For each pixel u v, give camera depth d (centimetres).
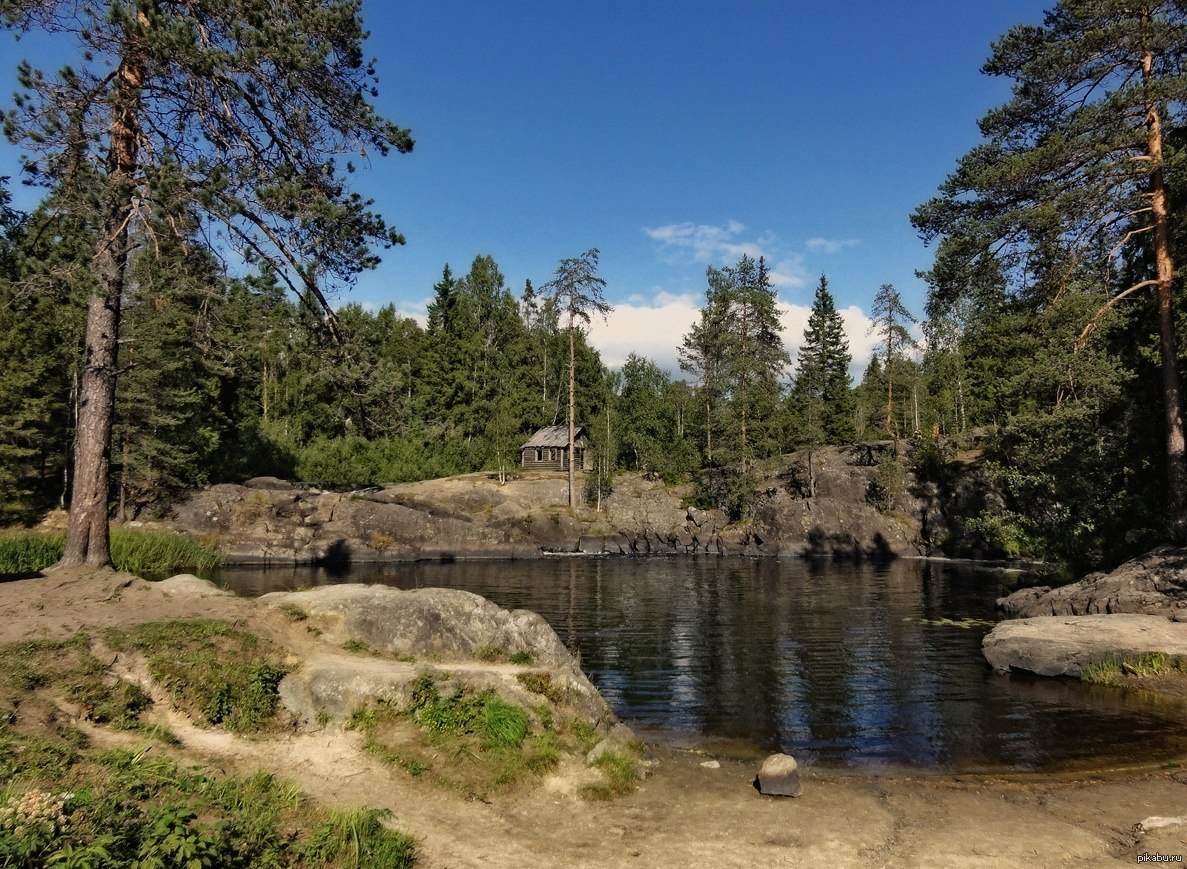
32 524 3338
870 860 672
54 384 3359
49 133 1050
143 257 1094
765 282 6631
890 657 1636
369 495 4362
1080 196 1784
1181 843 702
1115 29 1734
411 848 622
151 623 891
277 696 852
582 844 685
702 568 3666
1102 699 1282
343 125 1281
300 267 1253
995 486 4319
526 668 1012
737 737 1095
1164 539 1873
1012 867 662
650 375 9231
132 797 563
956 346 5531
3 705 671
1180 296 1959
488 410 6669
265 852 527
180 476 3919
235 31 1123
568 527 4566
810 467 5053
